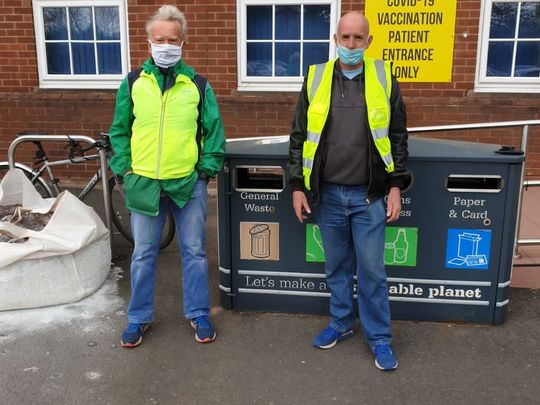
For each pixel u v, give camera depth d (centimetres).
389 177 290
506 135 664
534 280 416
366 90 278
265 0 659
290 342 331
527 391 284
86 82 698
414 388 287
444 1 636
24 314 360
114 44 698
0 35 688
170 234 467
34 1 680
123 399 278
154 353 319
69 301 374
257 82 676
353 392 284
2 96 698
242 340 333
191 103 302
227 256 362
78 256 377
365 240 293
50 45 703
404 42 648
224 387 288
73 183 705
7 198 415
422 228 338
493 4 652
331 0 651
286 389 287
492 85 659
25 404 274
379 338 309
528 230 532
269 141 395
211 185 682
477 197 331
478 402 276
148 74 301
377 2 642
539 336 337
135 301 329
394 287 349
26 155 708
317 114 283
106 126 695
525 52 664
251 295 366
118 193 484
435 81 655
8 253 350
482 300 346
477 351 320
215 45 666
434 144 370
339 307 324
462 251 339
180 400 278
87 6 687
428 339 332
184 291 336
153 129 298
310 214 345
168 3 662
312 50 677
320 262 352
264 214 351
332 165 286
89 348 323
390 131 287
